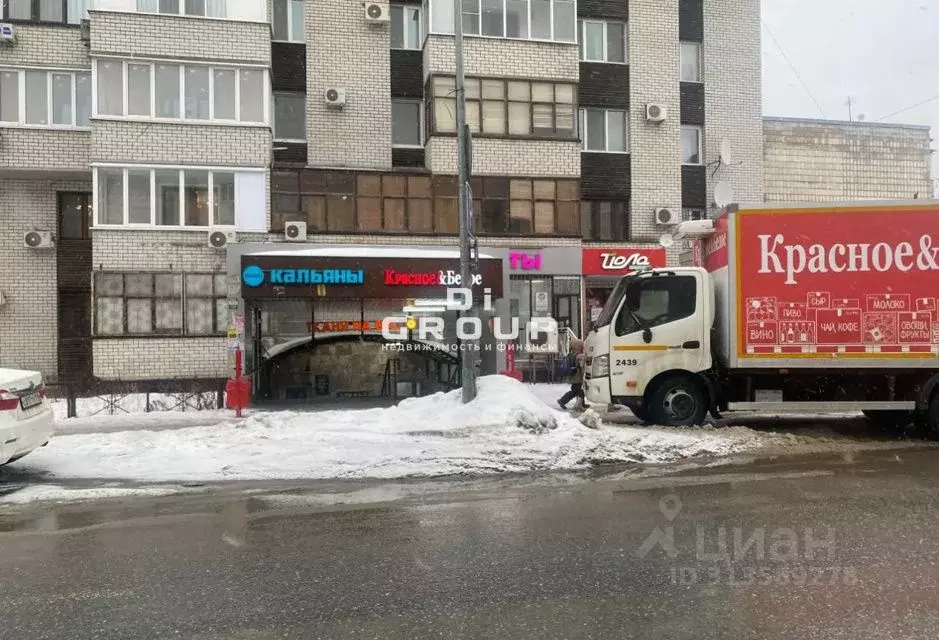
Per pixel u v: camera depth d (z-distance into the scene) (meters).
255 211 17.72
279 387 15.81
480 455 8.23
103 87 17.03
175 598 4.13
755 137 23.42
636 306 10.13
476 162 19.34
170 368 16.94
